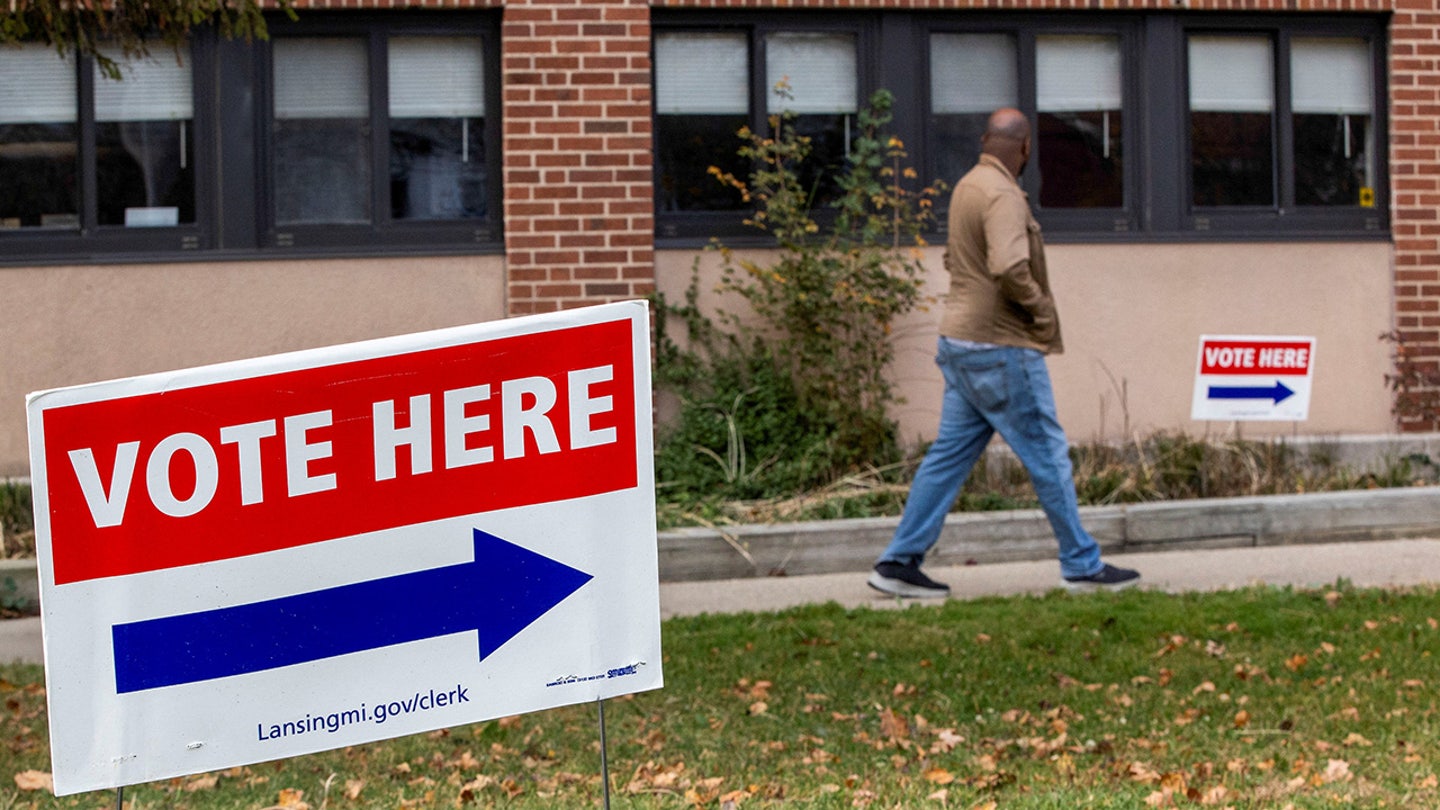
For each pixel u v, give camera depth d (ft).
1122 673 18.17
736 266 30.30
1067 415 31.50
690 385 29.94
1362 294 32.17
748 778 14.48
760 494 28.76
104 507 8.77
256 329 29.45
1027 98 31.50
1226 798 13.26
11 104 29.17
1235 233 31.91
